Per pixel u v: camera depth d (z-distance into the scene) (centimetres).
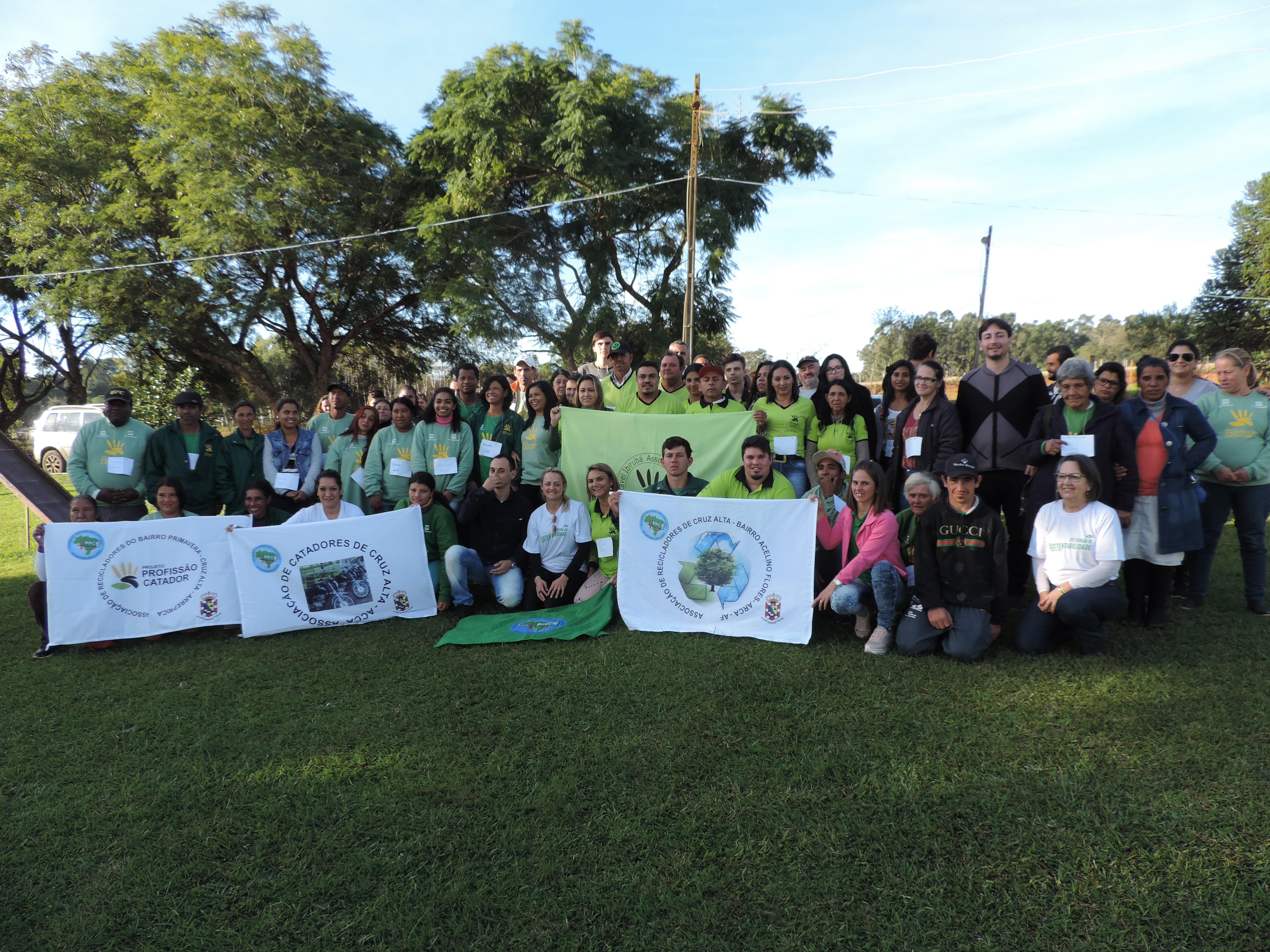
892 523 456
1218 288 3422
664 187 2312
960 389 544
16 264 2242
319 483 562
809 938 222
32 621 572
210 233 2112
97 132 2323
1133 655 427
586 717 362
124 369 2778
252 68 2294
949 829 269
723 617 495
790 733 340
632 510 516
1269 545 708
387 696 397
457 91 2312
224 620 532
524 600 561
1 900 249
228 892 250
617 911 234
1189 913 228
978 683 393
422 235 2284
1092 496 426
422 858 262
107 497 592
